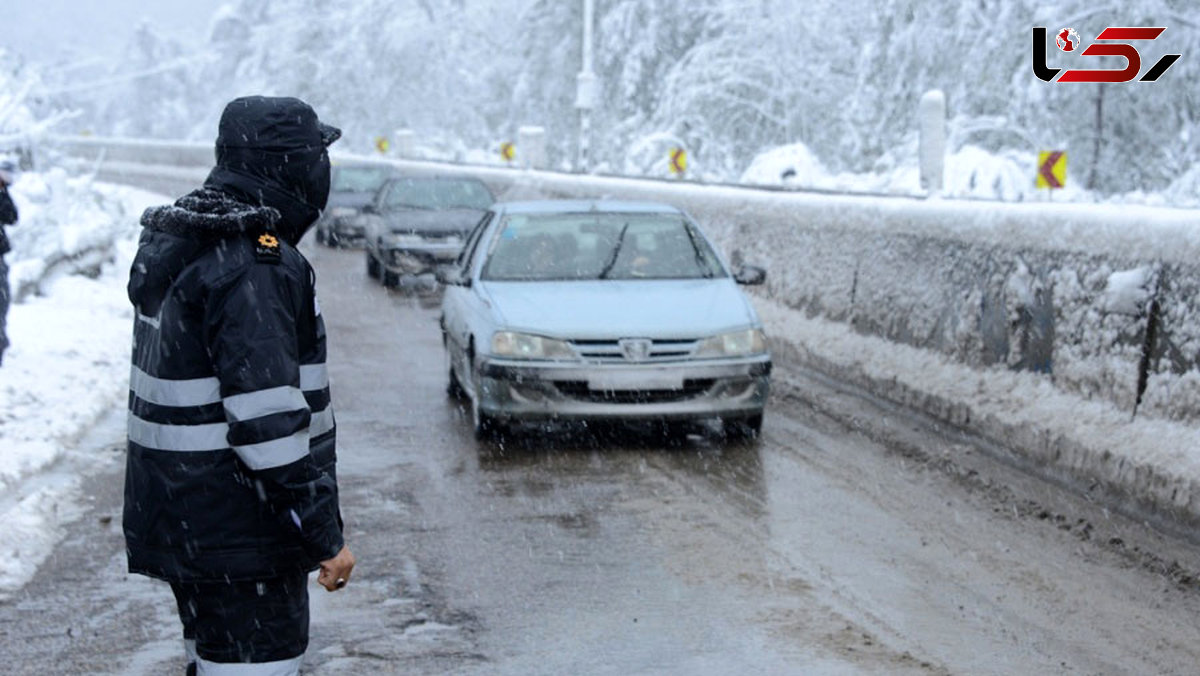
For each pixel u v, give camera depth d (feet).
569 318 30.14
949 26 96.43
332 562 11.37
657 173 123.65
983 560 21.59
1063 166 60.54
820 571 21.09
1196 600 19.65
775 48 120.26
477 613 19.31
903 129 103.24
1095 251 27.04
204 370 11.10
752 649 17.75
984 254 31.55
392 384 38.88
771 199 46.26
